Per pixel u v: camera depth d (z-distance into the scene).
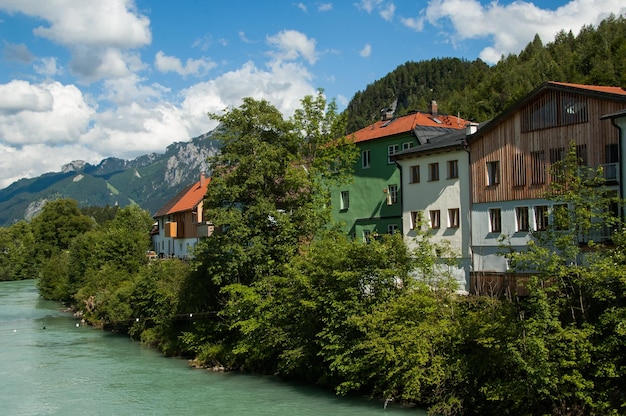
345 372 26.33
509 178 35.34
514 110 34.94
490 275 34.38
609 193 30.14
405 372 23.77
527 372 20.30
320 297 28.22
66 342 44.47
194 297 39.34
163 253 84.06
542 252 21.27
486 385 21.70
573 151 24.23
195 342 37.12
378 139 47.28
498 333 22.14
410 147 45.12
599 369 19.27
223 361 34.50
